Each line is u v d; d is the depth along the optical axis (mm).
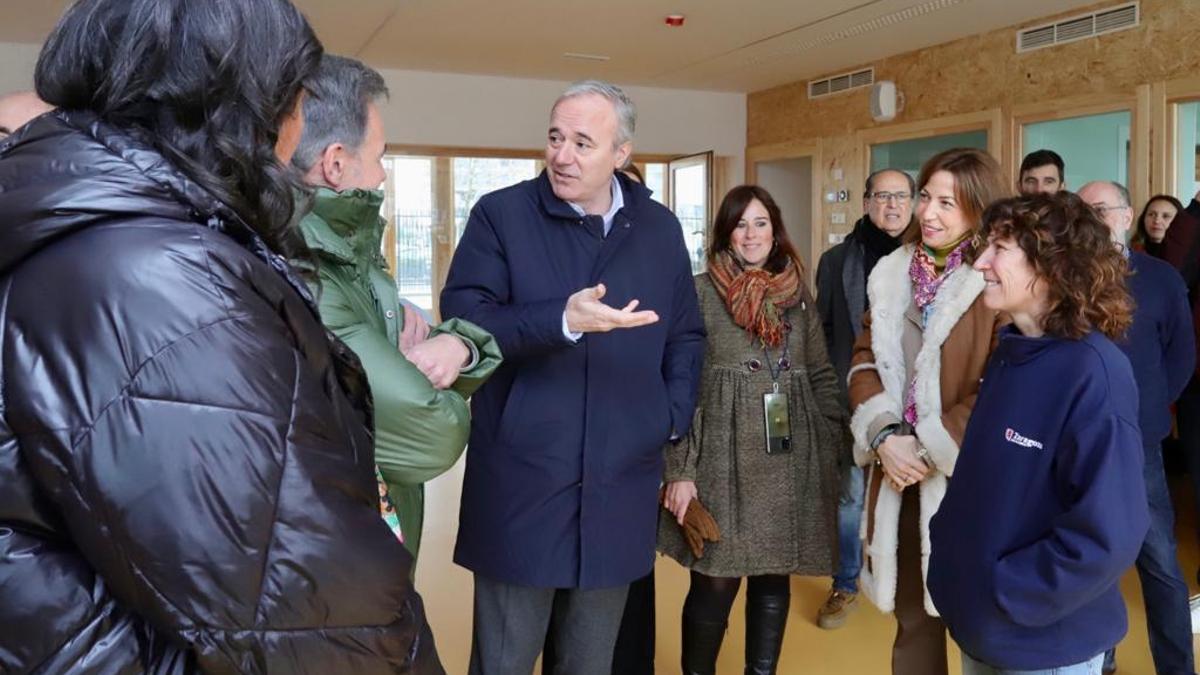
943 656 2109
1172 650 2557
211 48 672
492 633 1848
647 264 1855
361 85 1215
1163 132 4641
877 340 2135
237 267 650
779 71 7168
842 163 7133
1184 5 4512
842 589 3039
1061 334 1462
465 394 1376
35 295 610
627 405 1800
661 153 8102
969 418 1718
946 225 2006
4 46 5969
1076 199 1504
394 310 1337
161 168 645
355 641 674
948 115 6066
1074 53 5137
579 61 6781
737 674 2684
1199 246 3604
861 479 2998
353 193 1165
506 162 11984
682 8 5199
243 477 603
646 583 2316
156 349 594
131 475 577
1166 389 2646
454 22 5539
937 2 5047
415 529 1351
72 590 610
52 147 643
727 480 2254
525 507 1763
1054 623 1454
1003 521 1480
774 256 2395
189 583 586
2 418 603
